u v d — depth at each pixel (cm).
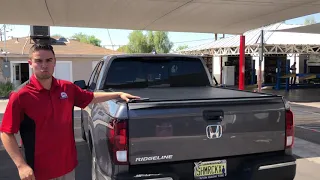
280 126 328
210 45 2436
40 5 1018
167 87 491
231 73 2545
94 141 374
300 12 1142
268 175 318
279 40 1948
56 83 261
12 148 241
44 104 250
